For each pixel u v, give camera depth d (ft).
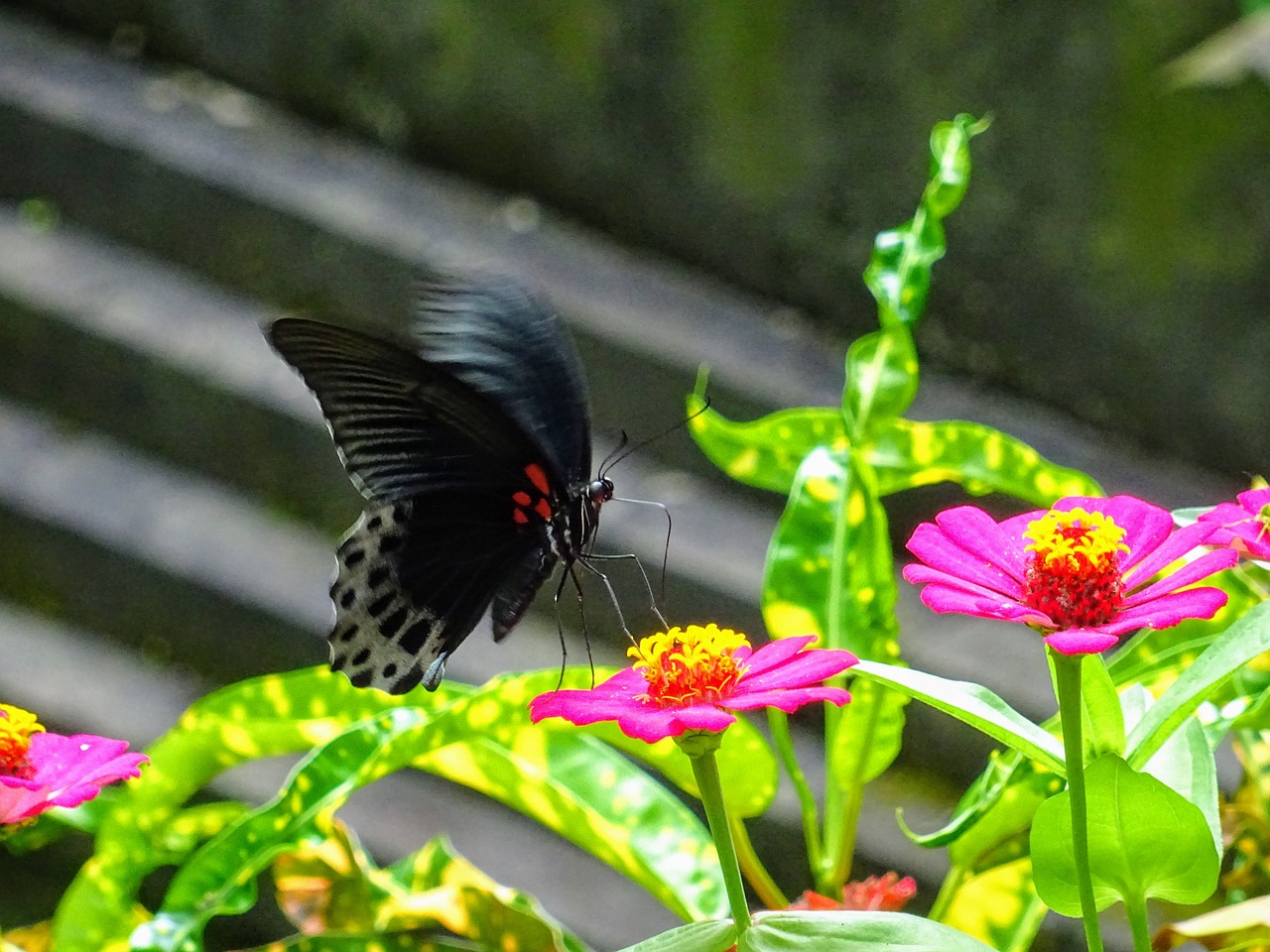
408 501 3.59
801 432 3.65
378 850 6.12
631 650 3.27
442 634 3.62
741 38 6.80
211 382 7.14
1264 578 3.44
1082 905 3.21
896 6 6.44
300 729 3.55
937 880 5.48
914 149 6.63
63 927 3.52
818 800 5.72
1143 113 6.16
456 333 3.62
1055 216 6.44
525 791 3.53
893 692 3.52
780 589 3.55
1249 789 3.55
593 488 3.67
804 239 7.00
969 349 6.84
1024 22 6.23
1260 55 5.93
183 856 3.55
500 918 3.54
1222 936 3.40
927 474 3.60
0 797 3.33
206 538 7.00
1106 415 6.67
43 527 7.11
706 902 3.47
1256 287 6.22
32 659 6.97
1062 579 3.19
